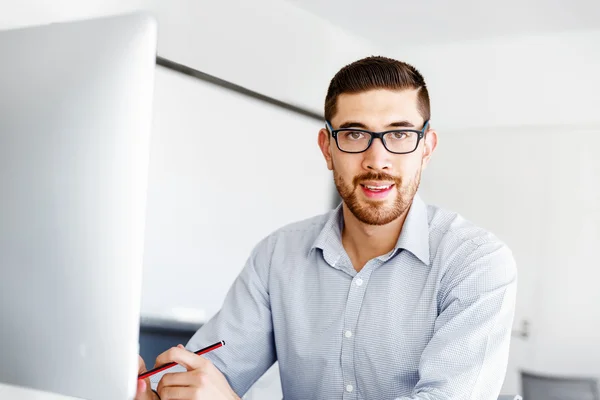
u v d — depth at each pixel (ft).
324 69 12.37
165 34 8.03
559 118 13.71
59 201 2.73
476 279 4.17
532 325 13.23
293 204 10.87
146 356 7.76
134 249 2.61
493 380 3.97
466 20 12.98
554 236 13.24
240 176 9.52
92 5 6.90
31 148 2.79
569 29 13.44
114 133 2.62
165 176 8.05
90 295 2.68
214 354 4.70
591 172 13.08
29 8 6.10
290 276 4.79
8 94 2.85
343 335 4.53
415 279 4.44
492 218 13.80
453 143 14.29
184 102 8.35
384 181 4.17
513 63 14.16
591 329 12.80
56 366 2.78
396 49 14.98
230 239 9.32
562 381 10.89
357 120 4.15
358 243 4.60
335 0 11.50
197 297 8.64
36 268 2.79
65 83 2.72
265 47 10.30
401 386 4.38
